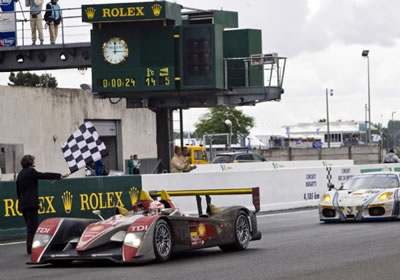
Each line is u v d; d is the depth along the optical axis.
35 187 15.90
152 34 35.12
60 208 20.61
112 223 13.30
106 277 11.70
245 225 15.51
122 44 35.28
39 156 43.22
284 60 37.22
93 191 21.53
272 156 61.12
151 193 14.39
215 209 15.01
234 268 12.39
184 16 38.16
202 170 34.81
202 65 35.00
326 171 30.84
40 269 13.18
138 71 35.19
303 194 29.59
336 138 111.31
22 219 19.98
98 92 35.59
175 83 35.09
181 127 38.56
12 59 37.38
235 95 37.56
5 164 34.41
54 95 44.41
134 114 50.25
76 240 13.46
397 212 20.67
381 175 22.22
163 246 13.26
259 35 38.91
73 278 11.75
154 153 51.81
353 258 13.20
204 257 14.20
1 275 12.60
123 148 49.09
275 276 11.34
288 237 17.61
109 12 34.81
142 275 11.79
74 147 15.70
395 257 13.18
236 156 47.91
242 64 38.47
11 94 41.59
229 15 38.38
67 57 36.91
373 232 17.89
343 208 20.92
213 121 106.62
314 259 13.25
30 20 36.72
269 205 27.97
